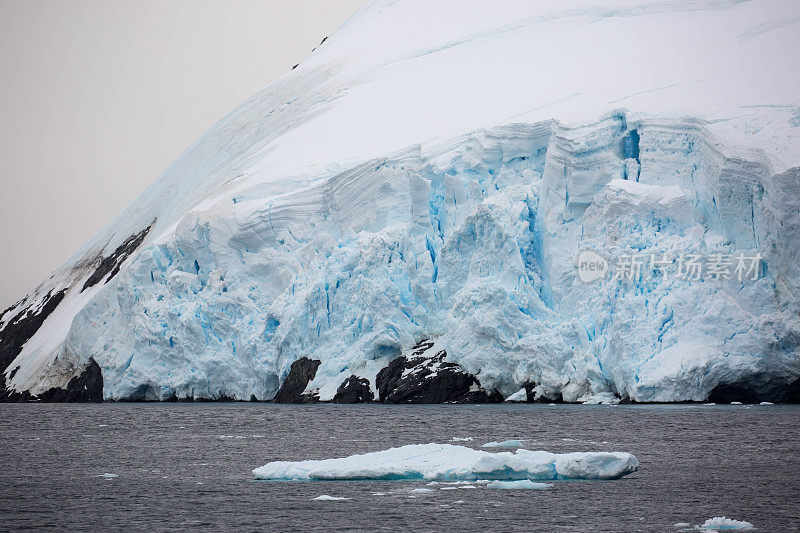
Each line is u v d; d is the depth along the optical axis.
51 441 157.50
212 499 98.81
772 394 180.75
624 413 165.88
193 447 142.88
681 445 128.62
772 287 182.38
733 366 176.75
